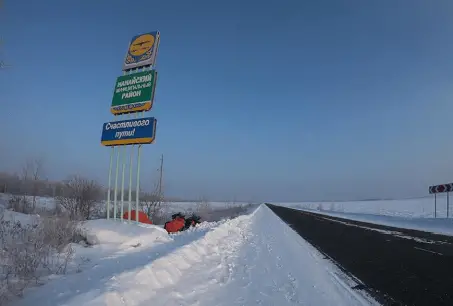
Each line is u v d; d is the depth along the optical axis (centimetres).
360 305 605
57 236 850
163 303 558
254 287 723
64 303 446
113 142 1414
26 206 1866
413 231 2027
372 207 6625
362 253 1206
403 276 824
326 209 6612
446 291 678
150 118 1356
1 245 710
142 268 648
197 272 809
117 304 489
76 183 1919
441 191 2794
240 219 2989
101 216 1995
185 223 2055
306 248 1349
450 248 1291
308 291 699
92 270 670
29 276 569
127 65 1476
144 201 2928
